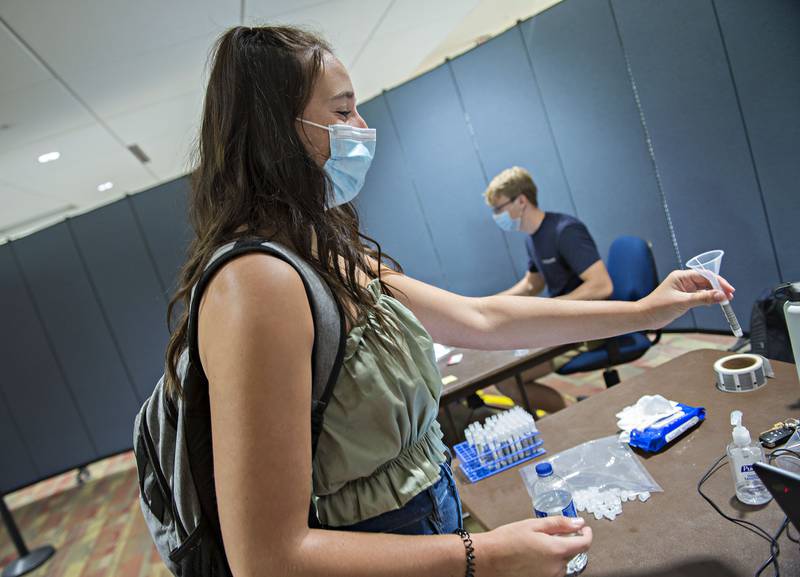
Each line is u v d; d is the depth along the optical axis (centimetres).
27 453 508
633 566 88
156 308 499
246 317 56
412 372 73
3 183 471
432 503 75
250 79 70
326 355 64
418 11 393
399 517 72
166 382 71
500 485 122
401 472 73
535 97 390
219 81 72
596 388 358
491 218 436
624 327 100
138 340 503
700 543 88
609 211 382
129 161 532
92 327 500
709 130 314
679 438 117
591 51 352
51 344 501
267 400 55
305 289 61
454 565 61
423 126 440
